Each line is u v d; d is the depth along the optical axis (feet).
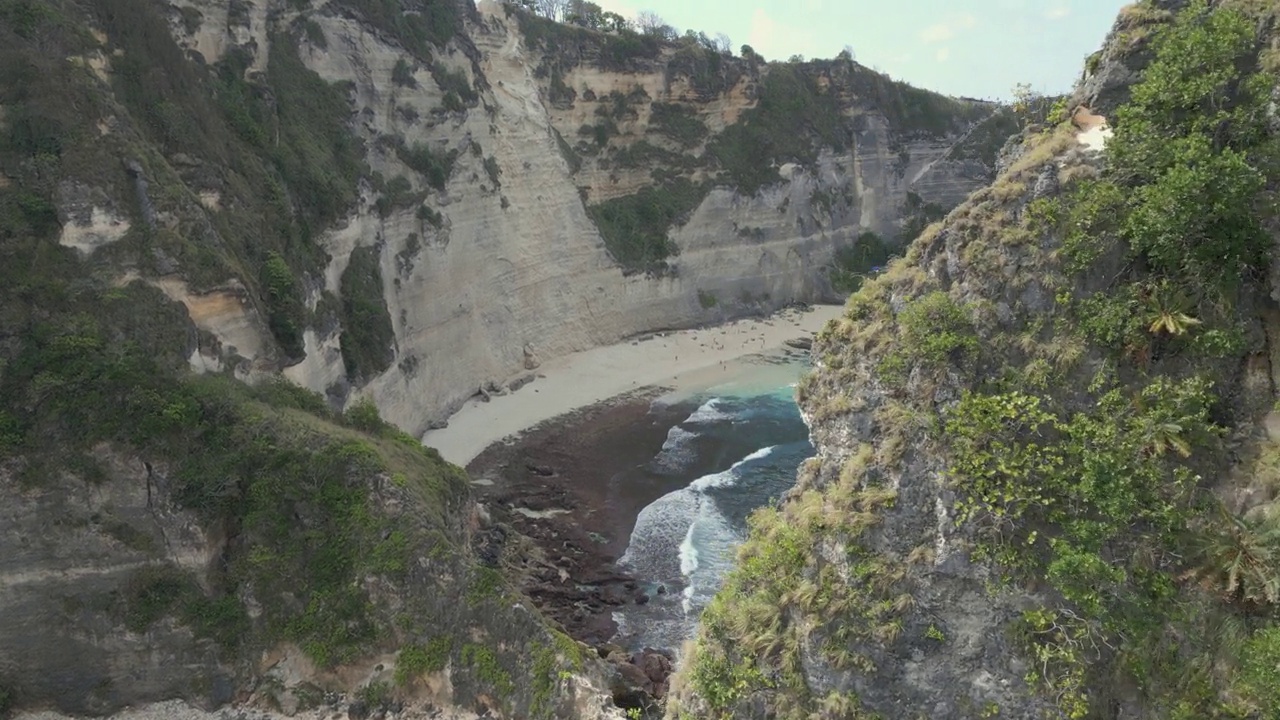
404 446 131.75
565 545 143.13
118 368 102.68
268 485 105.70
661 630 119.85
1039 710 62.03
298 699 99.50
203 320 117.29
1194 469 61.16
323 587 103.04
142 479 100.32
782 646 72.02
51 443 98.02
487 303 225.97
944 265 72.90
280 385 125.49
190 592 100.63
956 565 65.36
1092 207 65.92
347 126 181.68
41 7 115.24
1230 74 62.18
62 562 97.30
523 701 94.94
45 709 96.68
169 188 118.11
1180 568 60.03
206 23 156.87
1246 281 61.41
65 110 111.04
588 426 202.18
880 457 69.77
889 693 66.90
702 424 207.41
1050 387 66.28
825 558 71.00
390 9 199.62
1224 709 53.78
